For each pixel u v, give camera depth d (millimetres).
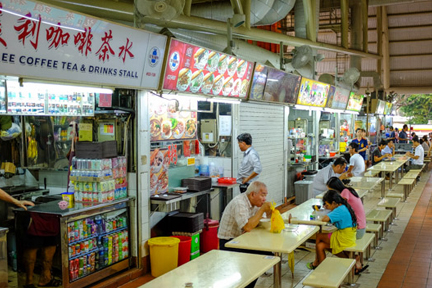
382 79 25438
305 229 5309
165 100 6781
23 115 5711
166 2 5051
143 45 5453
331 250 6004
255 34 8914
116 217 5883
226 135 8258
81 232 5336
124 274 5828
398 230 8672
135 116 5980
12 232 5520
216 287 3506
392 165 13141
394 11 22625
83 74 4773
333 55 24031
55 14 4258
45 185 6344
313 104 11977
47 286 5066
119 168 5934
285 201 10945
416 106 38688
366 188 8430
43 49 4266
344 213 5684
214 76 7066
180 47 6055
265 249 4535
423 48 23859
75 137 6051
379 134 21234
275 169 10352
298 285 5750
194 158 7906
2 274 4246
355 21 18266
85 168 5648
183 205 7129
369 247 6852
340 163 7953
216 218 7820
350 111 16234
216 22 7754
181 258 6312
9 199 4945
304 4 11625
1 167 5945
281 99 9922
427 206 11117
